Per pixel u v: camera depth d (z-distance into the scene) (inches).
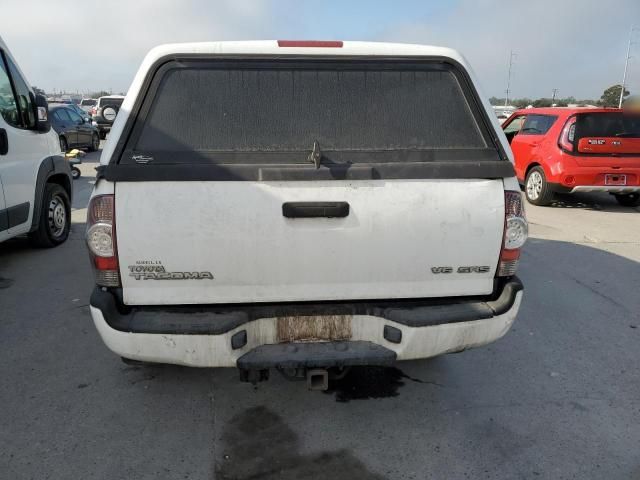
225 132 103.0
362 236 100.7
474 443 112.0
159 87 103.7
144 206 96.1
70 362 142.7
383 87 108.0
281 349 103.1
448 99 109.4
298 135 104.3
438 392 131.4
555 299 194.4
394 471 103.1
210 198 96.9
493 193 103.3
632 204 388.5
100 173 99.3
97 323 99.3
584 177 348.8
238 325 99.7
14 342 153.6
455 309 105.2
